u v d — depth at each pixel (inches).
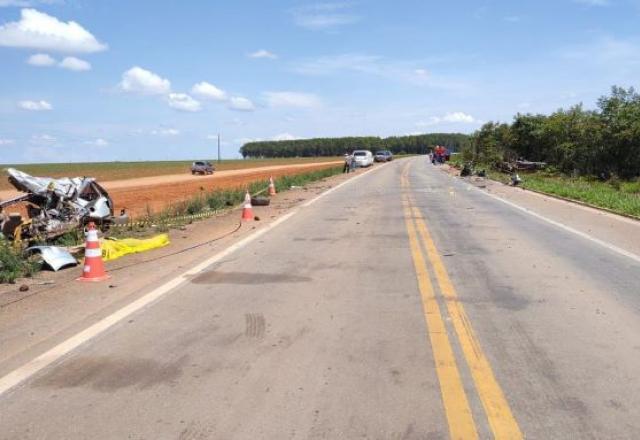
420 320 259.0
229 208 788.0
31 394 183.5
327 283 334.0
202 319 262.5
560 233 533.6
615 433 156.1
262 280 342.3
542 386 186.9
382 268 375.9
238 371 200.7
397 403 174.6
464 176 1641.2
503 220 637.9
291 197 978.7
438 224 605.6
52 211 516.1
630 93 1346.0
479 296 301.4
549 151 1594.5
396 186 1248.2
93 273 344.2
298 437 154.8
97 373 199.9
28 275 354.6
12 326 253.6
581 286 323.3
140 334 241.3
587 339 232.8
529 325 251.3
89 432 158.9
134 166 3782.0
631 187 1030.4
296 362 208.5
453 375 195.8
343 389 184.9
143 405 175.0
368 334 239.6
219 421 164.2
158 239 473.7
